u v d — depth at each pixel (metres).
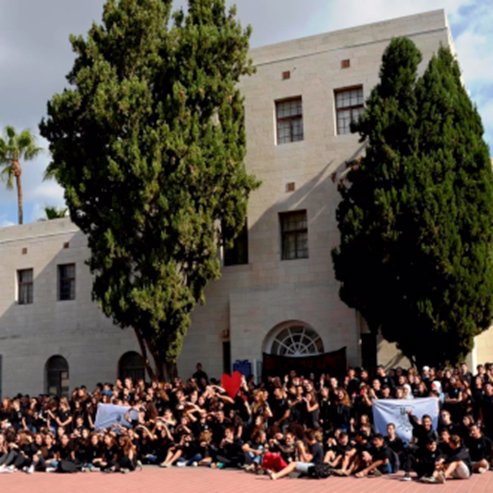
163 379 21.80
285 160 23.91
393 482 13.70
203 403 18.41
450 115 20.08
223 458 17.03
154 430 18.44
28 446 18.22
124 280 21.30
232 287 24.12
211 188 21.44
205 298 24.47
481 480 13.43
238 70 22.98
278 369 22.22
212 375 24.03
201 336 24.42
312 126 23.73
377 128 20.20
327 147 23.42
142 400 19.69
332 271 22.69
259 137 24.36
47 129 22.47
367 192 20.27
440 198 19.11
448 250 18.91
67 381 28.75
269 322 23.19
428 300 18.89
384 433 15.89
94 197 21.98
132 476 15.95
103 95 21.12
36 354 29.39
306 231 23.53
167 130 20.97
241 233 24.41
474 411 15.75
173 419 18.72
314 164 23.53
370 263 19.81
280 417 17.38
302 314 22.81
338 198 22.97
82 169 21.78
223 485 13.86
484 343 22.27
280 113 24.52
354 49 23.58
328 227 22.98
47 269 30.03
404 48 20.75
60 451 18.23
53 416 20.22
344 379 19.53
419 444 14.10
